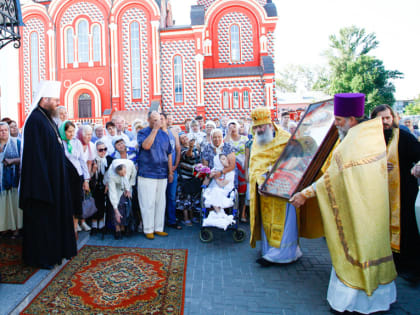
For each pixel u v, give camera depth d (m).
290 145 4.30
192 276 4.12
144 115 21.11
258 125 4.48
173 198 6.16
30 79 22.33
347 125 3.25
